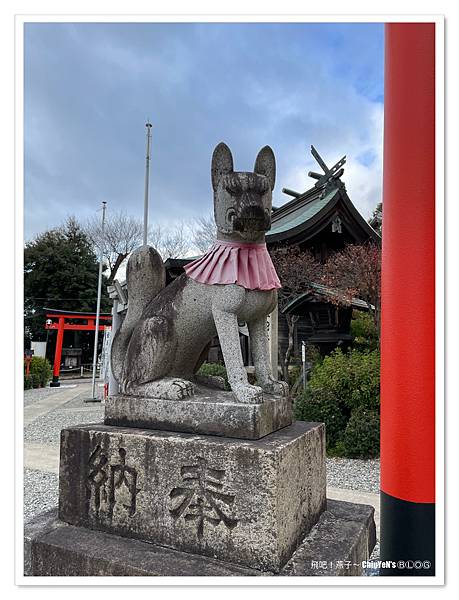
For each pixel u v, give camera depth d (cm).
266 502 155
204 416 183
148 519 179
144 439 182
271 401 191
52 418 864
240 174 195
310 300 868
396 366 202
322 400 568
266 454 157
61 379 1994
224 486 163
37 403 1115
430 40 200
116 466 189
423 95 199
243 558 158
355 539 183
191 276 207
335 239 1152
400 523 196
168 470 176
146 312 220
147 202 1145
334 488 425
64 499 203
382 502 209
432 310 194
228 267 196
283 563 158
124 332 229
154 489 179
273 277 204
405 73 205
